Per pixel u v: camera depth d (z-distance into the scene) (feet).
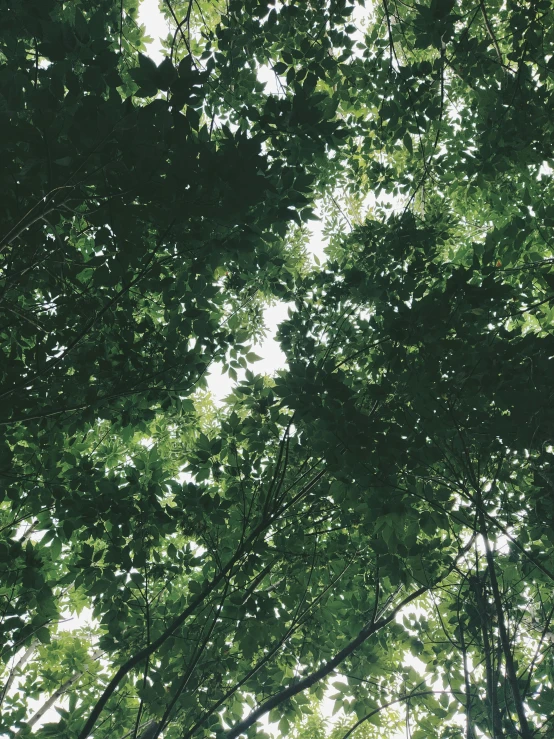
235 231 13.96
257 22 16.28
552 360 12.79
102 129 10.32
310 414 13.58
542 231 16.11
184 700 14.06
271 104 12.88
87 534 15.37
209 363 16.58
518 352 13.24
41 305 15.08
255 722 15.30
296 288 18.70
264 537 15.94
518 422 12.75
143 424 16.80
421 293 14.60
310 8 16.01
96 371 15.26
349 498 14.40
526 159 16.72
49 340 14.83
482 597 14.01
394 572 14.49
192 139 10.94
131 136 10.49
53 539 14.88
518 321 17.10
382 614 17.15
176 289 15.20
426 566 15.05
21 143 11.71
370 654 16.66
